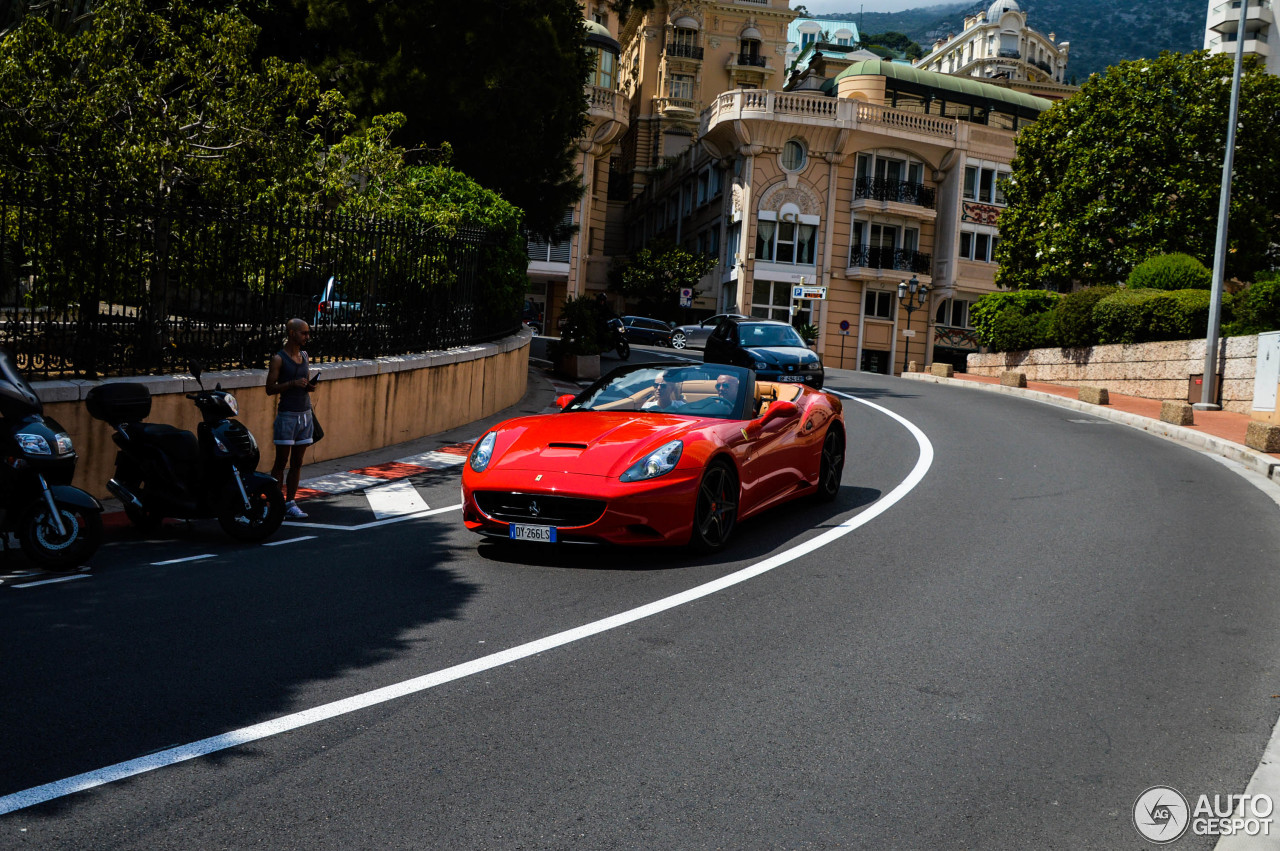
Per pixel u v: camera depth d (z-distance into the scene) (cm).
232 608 568
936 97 5006
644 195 6069
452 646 505
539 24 2070
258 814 326
